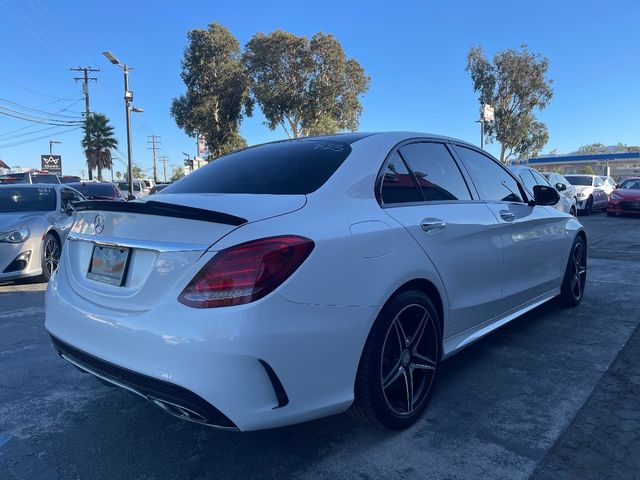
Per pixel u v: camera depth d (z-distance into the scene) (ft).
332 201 8.57
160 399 7.41
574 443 8.93
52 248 24.91
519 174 29.55
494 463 8.38
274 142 11.87
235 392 6.94
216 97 116.88
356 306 8.02
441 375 11.98
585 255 17.97
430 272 9.61
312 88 110.32
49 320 9.39
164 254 7.54
